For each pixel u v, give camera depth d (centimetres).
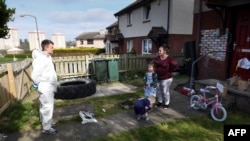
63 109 530
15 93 563
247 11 570
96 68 861
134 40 1959
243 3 543
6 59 2881
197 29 735
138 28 1847
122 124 428
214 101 466
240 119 441
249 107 468
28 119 454
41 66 355
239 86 504
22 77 649
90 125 425
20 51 3981
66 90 625
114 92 711
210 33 680
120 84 848
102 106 552
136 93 684
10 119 455
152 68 470
